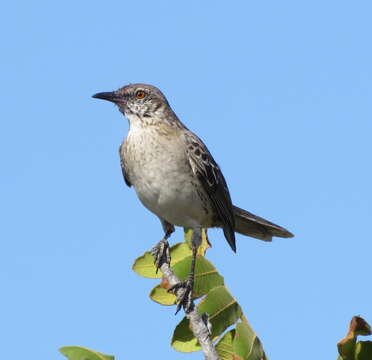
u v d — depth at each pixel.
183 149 11.21
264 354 6.14
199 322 6.45
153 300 7.96
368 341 5.86
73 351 5.43
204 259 7.60
